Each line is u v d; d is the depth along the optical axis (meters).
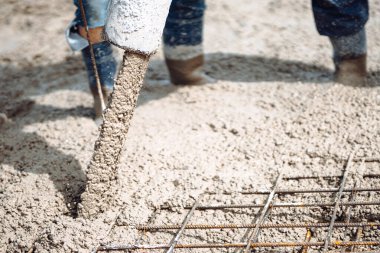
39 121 3.50
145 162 3.18
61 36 4.30
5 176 3.18
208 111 3.46
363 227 2.94
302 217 2.98
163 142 3.28
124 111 2.90
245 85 3.64
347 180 3.07
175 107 3.51
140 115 3.46
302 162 3.16
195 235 2.95
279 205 3.00
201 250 2.90
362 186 3.04
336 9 3.33
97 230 2.94
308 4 4.42
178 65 3.61
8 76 3.95
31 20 4.49
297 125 3.32
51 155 3.25
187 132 3.34
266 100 3.50
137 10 2.78
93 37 3.21
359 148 3.18
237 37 4.11
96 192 2.96
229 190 3.06
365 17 3.38
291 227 2.93
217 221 2.98
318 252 2.88
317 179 3.09
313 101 3.45
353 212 2.98
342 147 3.19
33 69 4.00
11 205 3.05
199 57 3.62
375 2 4.29
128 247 2.89
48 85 3.84
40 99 3.70
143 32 2.80
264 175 3.12
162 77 3.78
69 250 2.90
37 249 2.92
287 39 4.05
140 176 3.12
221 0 4.54
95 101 3.40
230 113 3.44
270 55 3.90
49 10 4.61
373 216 2.96
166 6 2.82
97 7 3.17
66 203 3.05
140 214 3.00
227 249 2.90
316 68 3.75
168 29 3.55
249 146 3.25
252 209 3.01
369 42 3.89
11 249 2.95
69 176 3.13
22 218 3.01
